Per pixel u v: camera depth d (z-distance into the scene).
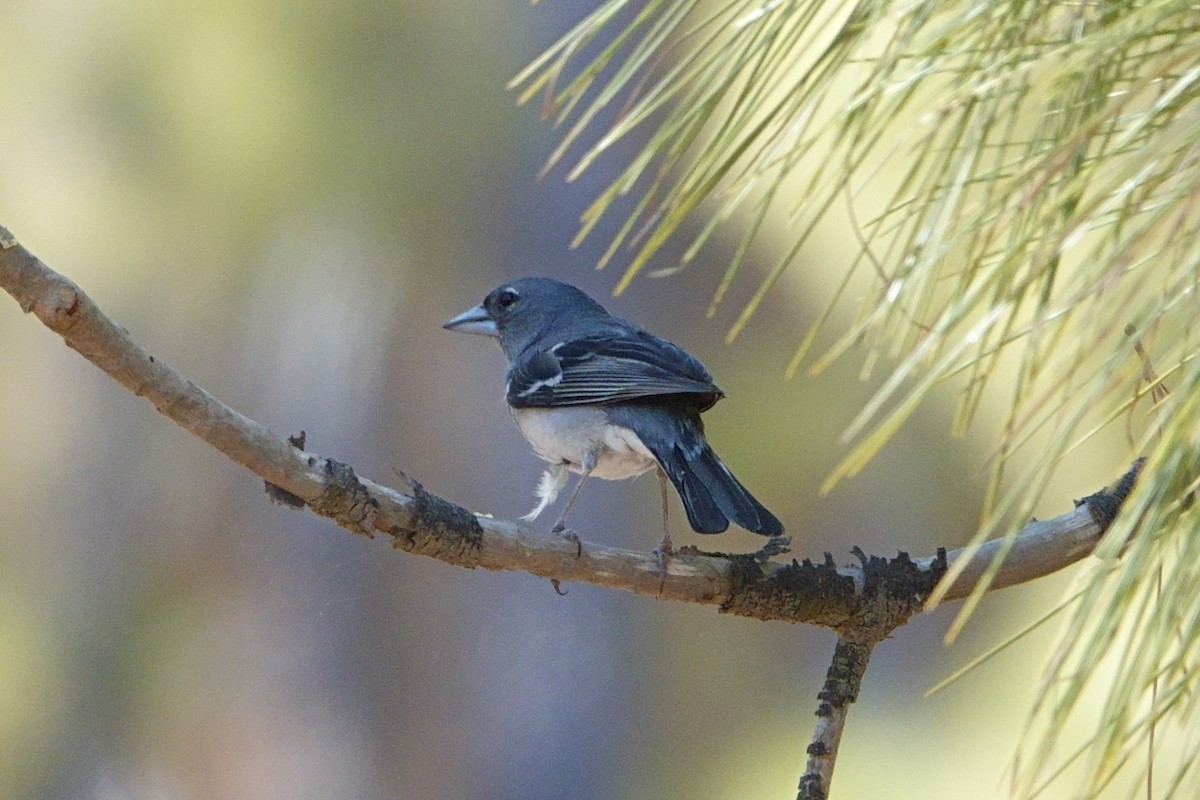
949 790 7.93
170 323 11.87
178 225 11.25
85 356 4.63
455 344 13.34
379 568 14.36
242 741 13.81
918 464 10.98
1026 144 3.19
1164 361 3.07
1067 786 5.27
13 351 13.11
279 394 12.66
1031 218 2.96
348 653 14.15
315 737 14.00
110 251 11.23
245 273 11.62
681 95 7.56
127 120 10.71
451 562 5.65
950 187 2.95
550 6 12.47
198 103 10.71
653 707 13.96
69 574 13.41
